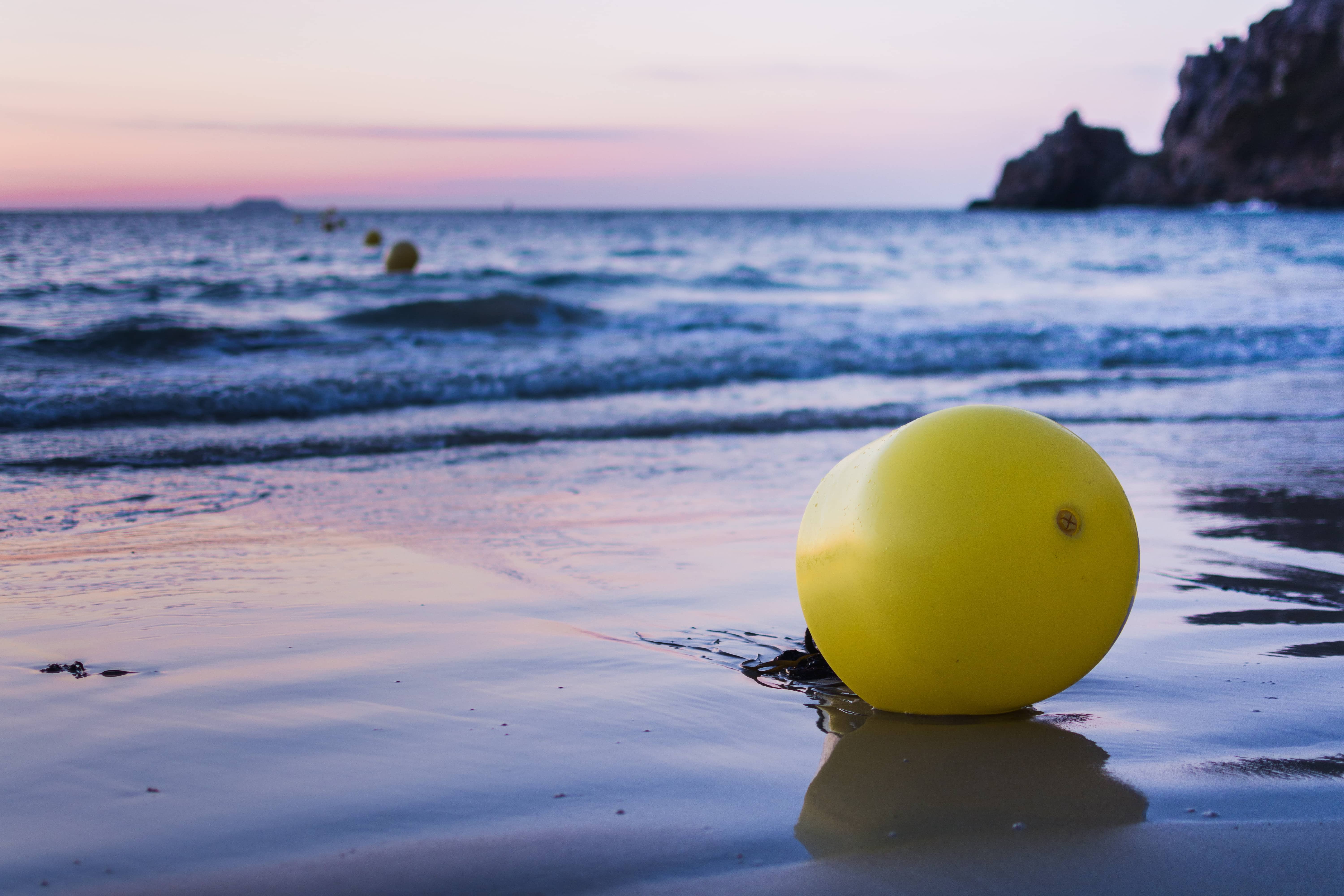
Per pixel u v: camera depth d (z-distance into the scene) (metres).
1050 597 1.75
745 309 10.06
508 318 8.77
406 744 1.77
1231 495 3.54
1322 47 64.75
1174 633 2.29
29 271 12.18
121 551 2.76
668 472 3.88
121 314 8.20
